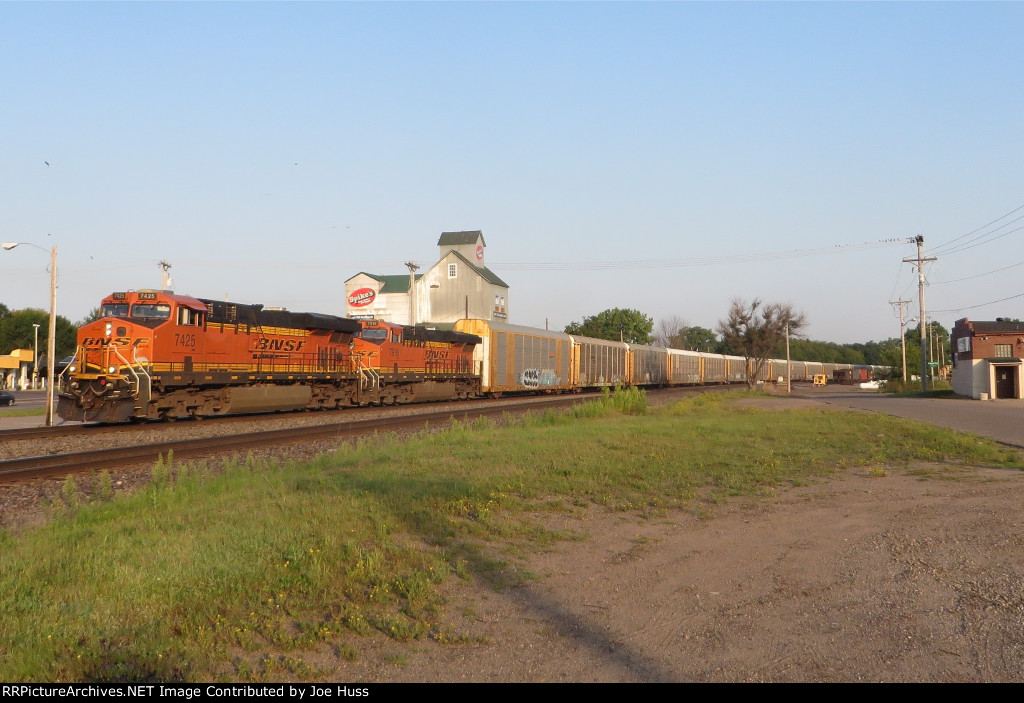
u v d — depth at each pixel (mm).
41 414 37031
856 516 11109
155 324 23719
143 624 6332
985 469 15773
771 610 7043
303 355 31266
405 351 37625
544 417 28312
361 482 13242
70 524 9930
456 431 22078
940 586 7562
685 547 9484
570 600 7414
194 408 26219
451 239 82438
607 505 12039
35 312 89250
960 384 53438
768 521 10922
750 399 50062
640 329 123625
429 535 9820
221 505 11172
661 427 25078
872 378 114438
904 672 5582
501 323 46531
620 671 5707
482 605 7270
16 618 6320
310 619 6746
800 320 72188
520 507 11688
